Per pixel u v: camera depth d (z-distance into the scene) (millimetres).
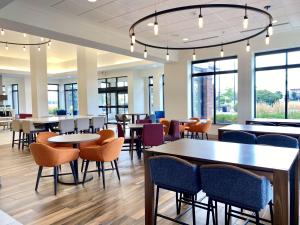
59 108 17781
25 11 4633
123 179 4145
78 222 2711
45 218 2809
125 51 7199
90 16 5355
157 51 8203
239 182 1838
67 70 14422
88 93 9320
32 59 9086
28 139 7035
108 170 4633
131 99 13359
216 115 8844
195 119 8141
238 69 7961
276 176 1831
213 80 8859
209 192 2027
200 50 8727
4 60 12766
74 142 3721
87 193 3531
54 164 3467
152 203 2541
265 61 7688
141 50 7508
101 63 13344
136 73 13320
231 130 3963
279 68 7406
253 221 2395
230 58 8398
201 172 2059
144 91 13672
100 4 4719
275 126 4719
